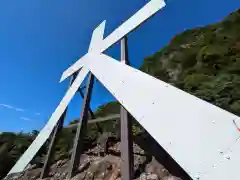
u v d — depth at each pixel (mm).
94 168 2992
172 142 1726
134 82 2453
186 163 1554
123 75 2672
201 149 1525
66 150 5348
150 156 2756
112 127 4652
